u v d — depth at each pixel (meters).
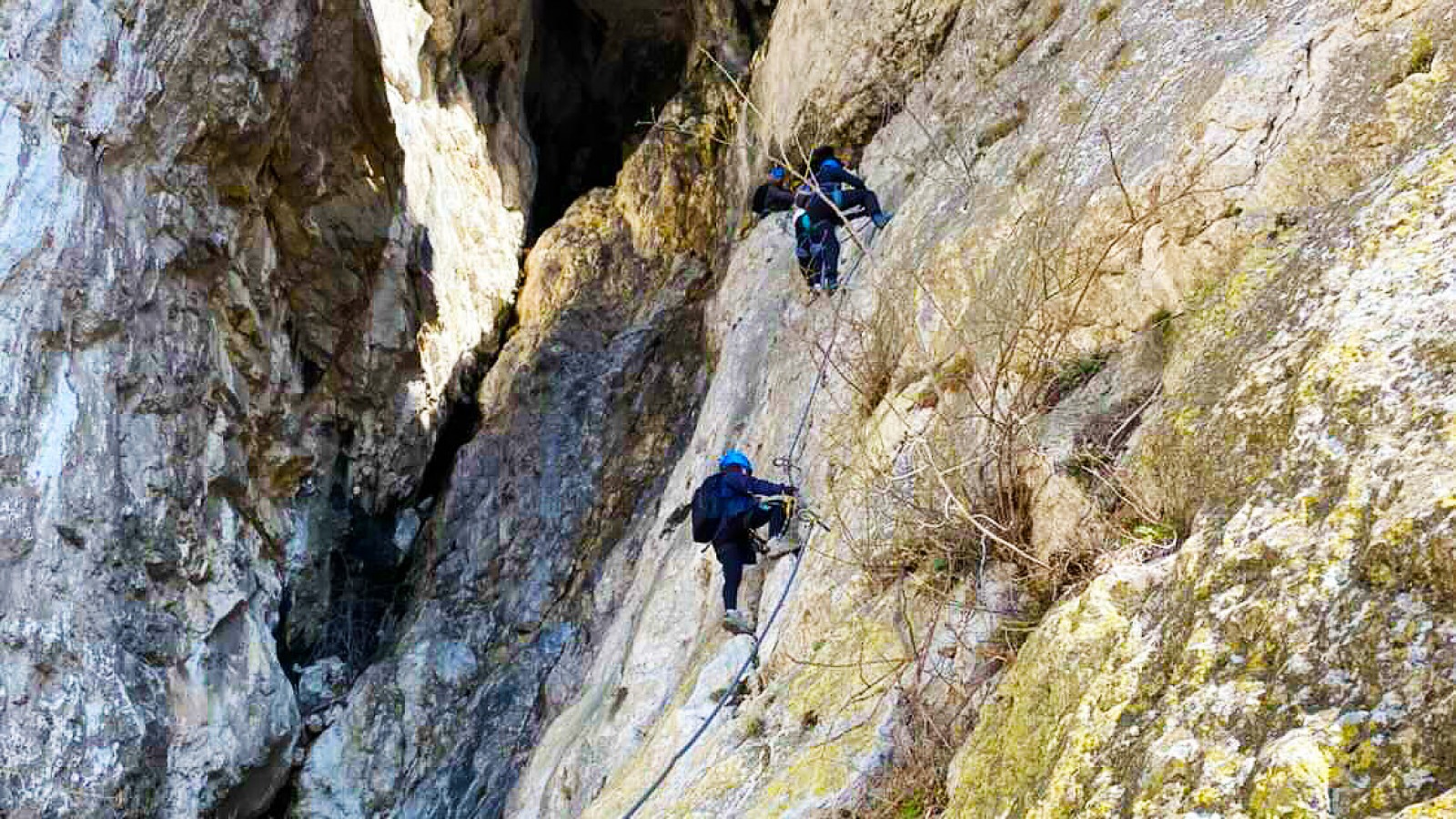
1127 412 4.31
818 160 9.87
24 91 8.95
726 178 15.11
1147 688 2.71
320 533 12.73
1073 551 4.00
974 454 4.81
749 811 4.77
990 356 5.33
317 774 11.43
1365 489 2.47
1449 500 2.23
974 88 9.24
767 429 8.76
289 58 10.98
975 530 4.61
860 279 8.51
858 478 6.13
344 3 11.32
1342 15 4.62
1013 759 3.19
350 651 12.83
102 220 9.41
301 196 12.09
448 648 12.41
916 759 4.16
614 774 7.55
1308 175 4.21
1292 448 2.77
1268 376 3.13
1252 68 4.77
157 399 9.94
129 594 9.34
